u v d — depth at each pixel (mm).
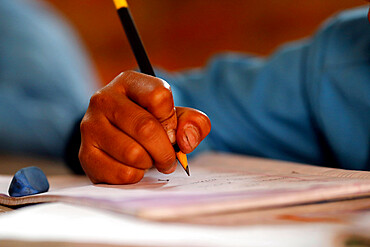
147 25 3439
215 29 3309
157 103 651
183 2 3377
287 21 3055
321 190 490
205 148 1384
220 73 1561
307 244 325
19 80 2197
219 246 317
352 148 1029
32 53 2254
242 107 1392
